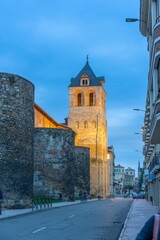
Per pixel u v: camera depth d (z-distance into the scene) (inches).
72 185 2273.6
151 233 185.8
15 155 1374.3
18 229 760.3
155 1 816.3
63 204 1905.8
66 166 2229.3
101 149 4156.0
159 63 769.6
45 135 2203.5
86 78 4298.7
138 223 864.9
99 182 4040.4
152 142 1114.7
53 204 1866.4
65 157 2228.1
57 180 2190.0
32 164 1480.1
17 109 1390.3
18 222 917.8
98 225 859.4
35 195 2144.4
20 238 616.1
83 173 2972.4
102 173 4116.6
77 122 4242.1
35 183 2158.0
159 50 710.5
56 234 682.2
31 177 1465.3
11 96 1375.5
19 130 1393.9
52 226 826.2
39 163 2174.0
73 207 1692.9
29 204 1439.5
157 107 732.0
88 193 3034.0
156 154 1521.9
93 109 4227.4
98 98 4247.0
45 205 1590.8
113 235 677.3
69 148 2258.9
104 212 1334.9
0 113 1344.7
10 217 1053.2
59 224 873.5
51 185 2172.7
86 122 4224.9
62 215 1163.3
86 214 1218.0
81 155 2979.8
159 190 1525.6
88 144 4160.9
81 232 719.1
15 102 1384.1
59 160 2208.4
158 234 181.5
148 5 1024.9
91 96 4284.0
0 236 641.6
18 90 1397.6
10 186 1348.4
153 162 1750.7
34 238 618.5
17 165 1379.2
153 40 762.8
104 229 776.3
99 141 4156.0
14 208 1355.8
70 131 2281.0
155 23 755.4
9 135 1357.0
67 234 683.4
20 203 1381.6
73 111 4259.4
